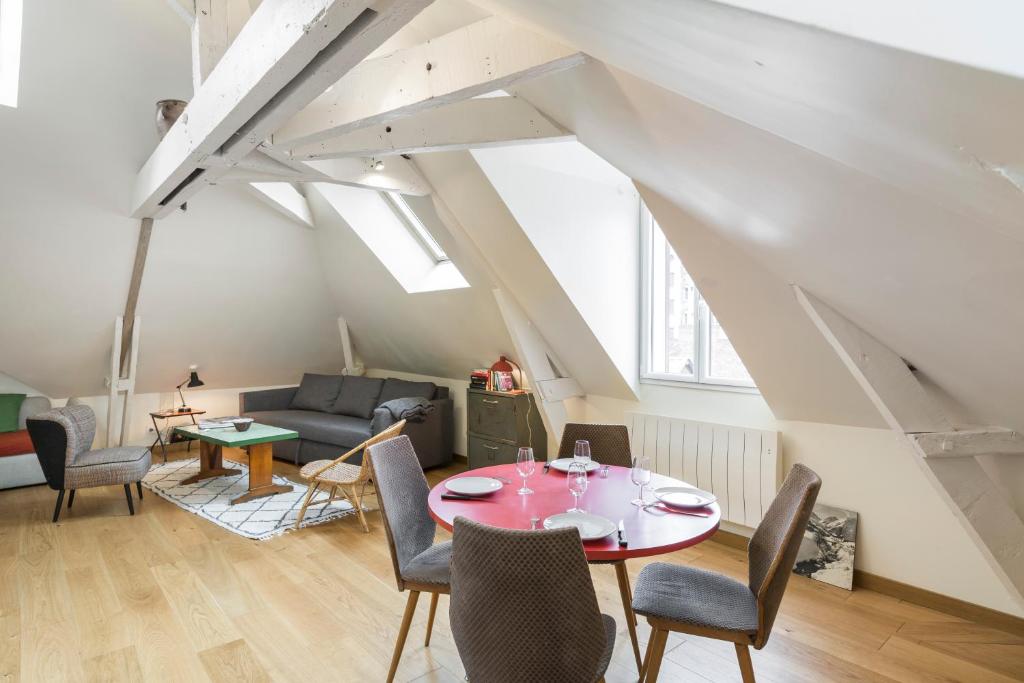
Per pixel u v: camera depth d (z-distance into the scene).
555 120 2.40
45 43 3.17
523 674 1.43
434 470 5.52
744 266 2.50
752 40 0.66
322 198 4.76
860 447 2.97
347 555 3.45
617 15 0.86
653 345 4.09
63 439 4.04
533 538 1.35
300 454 5.81
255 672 2.26
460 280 4.92
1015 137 0.53
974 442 2.17
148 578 3.11
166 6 3.12
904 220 1.12
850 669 2.27
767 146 1.20
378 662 2.34
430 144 2.56
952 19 0.45
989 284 1.16
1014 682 2.18
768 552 1.95
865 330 2.19
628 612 2.31
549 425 4.28
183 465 5.72
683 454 3.65
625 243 4.02
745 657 1.75
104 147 3.81
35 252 4.29
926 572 2.76
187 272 5.13
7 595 2.90
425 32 2.39
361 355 7.15
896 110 0.63
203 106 2.23
